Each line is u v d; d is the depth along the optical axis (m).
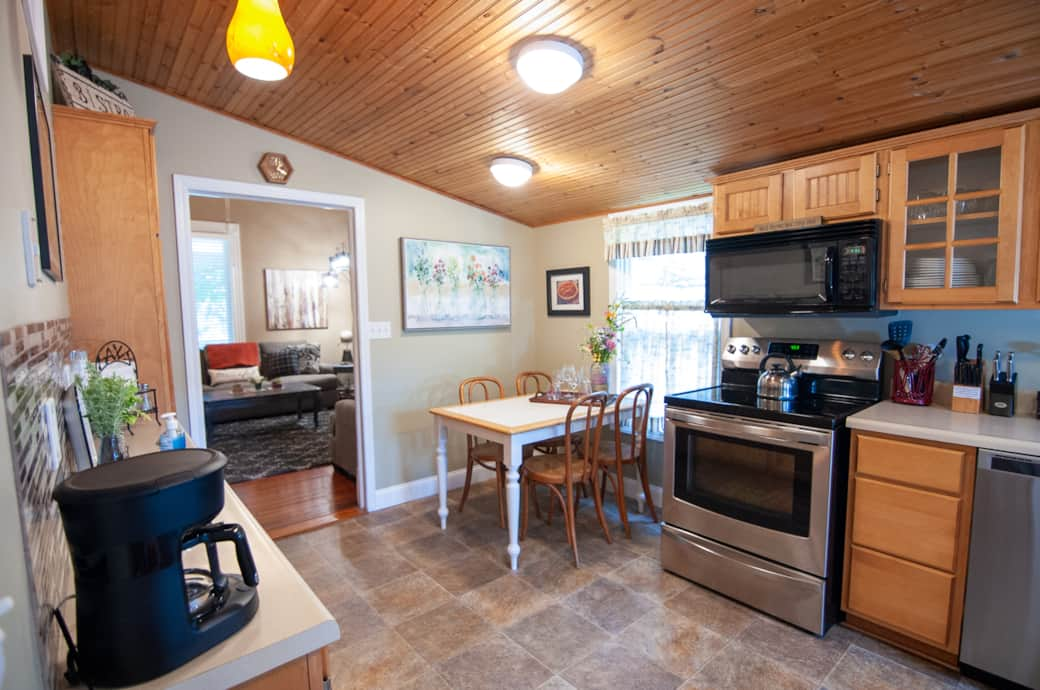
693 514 2.50
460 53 2.02
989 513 1.76
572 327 4.09
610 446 3.41
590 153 2.81
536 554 2.85
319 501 3.69
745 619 2.24
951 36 1.61
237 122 2.85
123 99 2.34
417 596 2.44
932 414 2.12
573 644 2.08
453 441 3.91
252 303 7.10
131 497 0.70
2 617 0.52
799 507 2.13
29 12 1.10
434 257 3.69
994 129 1.91
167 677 0.75
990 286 1.96
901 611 1.98
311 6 1.78
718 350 3.17
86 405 1.48
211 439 5.43
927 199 2.08
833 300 2.25
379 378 3.51
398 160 3.22
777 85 1.98
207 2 1.86
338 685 1.87
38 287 1.02
